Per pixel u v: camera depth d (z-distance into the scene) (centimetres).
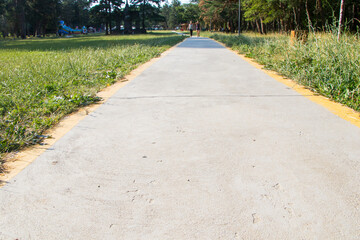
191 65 1053
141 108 526
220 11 5181
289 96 597
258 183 280
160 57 1343
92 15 8000
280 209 242
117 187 277
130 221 230
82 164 322
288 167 309
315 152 343
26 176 298
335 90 585
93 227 224
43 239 212
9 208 247
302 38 950
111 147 364
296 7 2631
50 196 264
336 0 2489
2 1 6994
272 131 409
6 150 355
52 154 347
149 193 267
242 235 214
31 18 8619
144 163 322
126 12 7719
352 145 361
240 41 2008
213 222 228
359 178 286
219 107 524
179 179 289
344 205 246
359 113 484
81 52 1450
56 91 633
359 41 732
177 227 223
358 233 215
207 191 268
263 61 1066
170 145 367
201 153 344
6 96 570
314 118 461
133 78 816
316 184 277
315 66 706
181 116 477
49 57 1301
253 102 554
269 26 4475
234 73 871
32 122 446
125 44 2208
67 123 455
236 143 370
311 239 209
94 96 605
